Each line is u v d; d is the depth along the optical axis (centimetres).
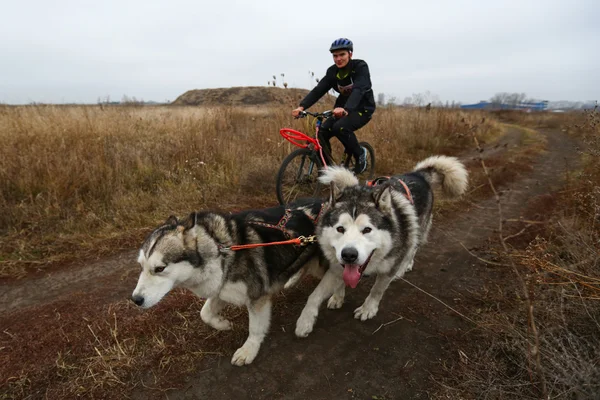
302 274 343
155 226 502
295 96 898
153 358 271
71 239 453
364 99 553
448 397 238
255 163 698
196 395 243
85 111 963
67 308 328
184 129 872
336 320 326
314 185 611
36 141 671
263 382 254
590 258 307
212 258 263
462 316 314
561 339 232
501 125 2298
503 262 403
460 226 546
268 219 305
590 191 500
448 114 1324
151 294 238
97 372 256
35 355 271
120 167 628
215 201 602
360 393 246
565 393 203
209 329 305
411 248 324
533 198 677
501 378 243
